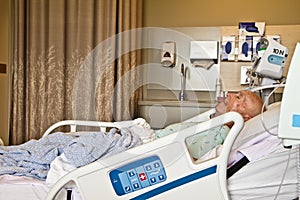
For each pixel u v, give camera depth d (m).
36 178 1.59
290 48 3.05
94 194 1.36
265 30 3.10
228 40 3.16
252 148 1.53
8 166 1.67
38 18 3.05
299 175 1.28
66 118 3.09
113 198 1.37
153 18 3.36
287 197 1.52
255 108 1.93
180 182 1.40
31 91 3.06
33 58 3.05
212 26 3.26
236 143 1.59
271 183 1.51
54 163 1.56
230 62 3.16
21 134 3.07
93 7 3.08
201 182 1.40
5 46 3.09
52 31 3.06
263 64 2.55
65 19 3.09
